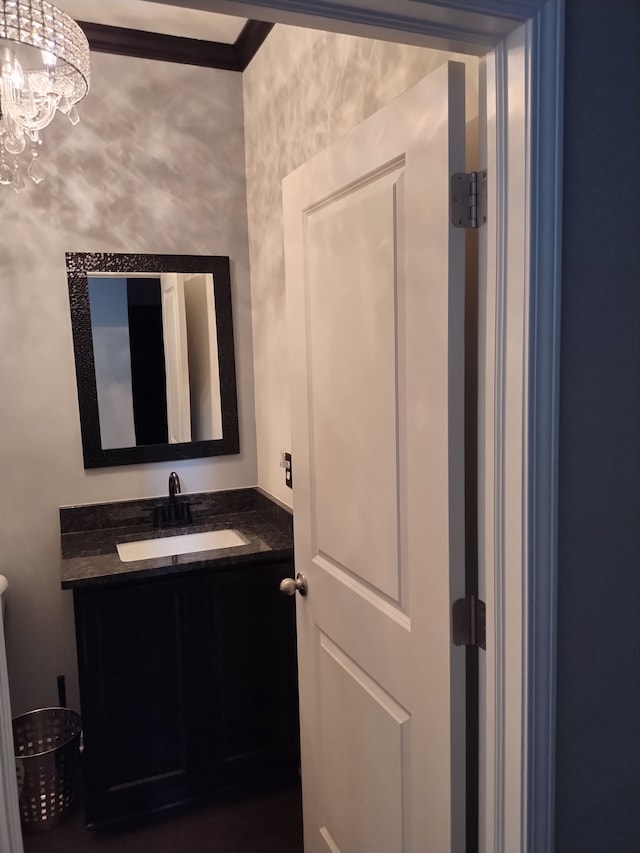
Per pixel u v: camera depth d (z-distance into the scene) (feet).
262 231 8.38
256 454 9.25
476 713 4.07
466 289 3.96
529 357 3.31
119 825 7.08
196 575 7.08
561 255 3.33
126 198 8.29
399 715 4.52
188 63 8.41
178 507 8.63
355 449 4.81
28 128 6.34
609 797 3.86
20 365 8.03
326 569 5.46
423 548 4.03
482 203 3.57
